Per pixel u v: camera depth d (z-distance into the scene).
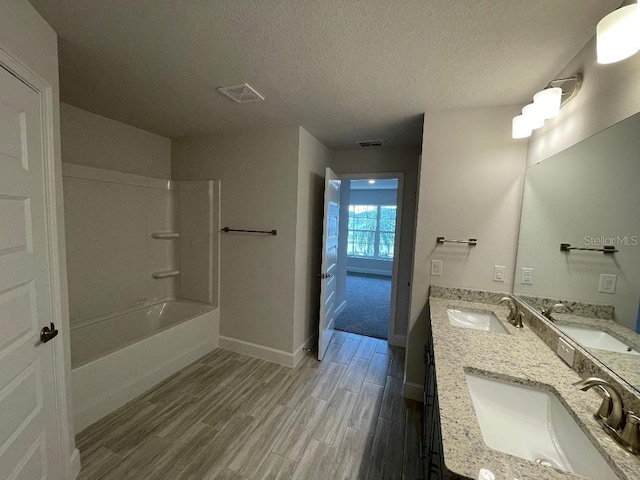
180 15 1.17
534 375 1.12
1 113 0.97
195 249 3.07
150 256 3.00
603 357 1.04
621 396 0.90
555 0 1.02
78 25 1.24
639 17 0.81
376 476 1.57
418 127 2.50
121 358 2.05
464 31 1.21
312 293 3.11
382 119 2.31
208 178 2.97
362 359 2.91
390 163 3.23
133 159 2.79
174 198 3.14
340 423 1.97
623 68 1.02
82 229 2.44
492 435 1.00
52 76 1.24
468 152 2.04
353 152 3.36
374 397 2.28
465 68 1.50
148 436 1.78
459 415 0.87
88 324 2.49
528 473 0.67
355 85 1.74
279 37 1.30
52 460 1.29
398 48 1.35
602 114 1.15
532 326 1.62
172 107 2.20
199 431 1.84
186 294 3.16
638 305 0.90
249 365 2.70
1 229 0.98
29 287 1.13
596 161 1.18
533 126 1.54
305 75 1.64
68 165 2.30
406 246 3.20
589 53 1.25
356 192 8.26
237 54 1.45
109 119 2.54
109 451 1.65
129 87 1.86
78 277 2.43
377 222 8.14
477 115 2.00
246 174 2.77
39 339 1.18
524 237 1.87
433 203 2.13
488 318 1.91
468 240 2.07
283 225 2.65
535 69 1.49
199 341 2.79
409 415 2.07
